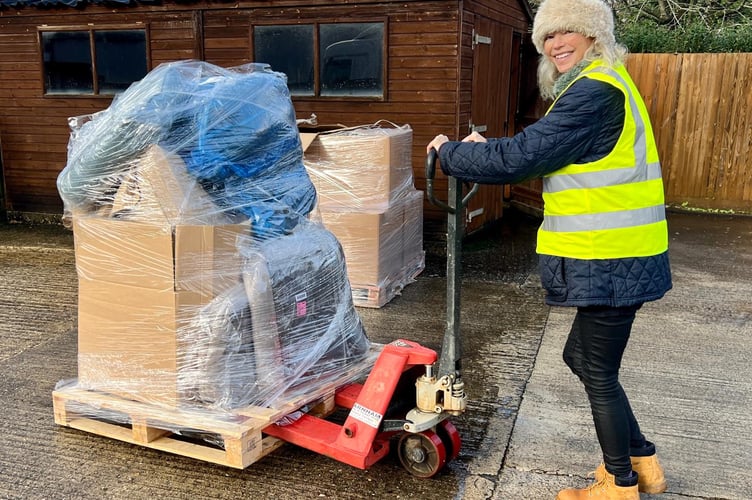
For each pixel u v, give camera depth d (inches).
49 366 146.0
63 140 287.7
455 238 92.9
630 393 133.1
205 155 102.7
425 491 100.4
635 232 82.0
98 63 275.4
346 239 183.8
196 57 262.2
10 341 161.5
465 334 166.2
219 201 105.7
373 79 245.6
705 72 311.9
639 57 322.7
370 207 186.1
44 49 280.7
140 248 101.2
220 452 104.1
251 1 250.4
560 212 84.6
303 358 111.3
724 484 102.0
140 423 106.3
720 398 130.8
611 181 81.0
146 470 105.7
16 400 129.6
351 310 124.5
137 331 105.0
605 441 89.0
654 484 96.0
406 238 206.7
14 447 112.4
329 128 212.5
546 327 171.5
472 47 246.8
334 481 103.0
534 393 133.3
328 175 186.2
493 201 300.8
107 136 99.3
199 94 104.6
